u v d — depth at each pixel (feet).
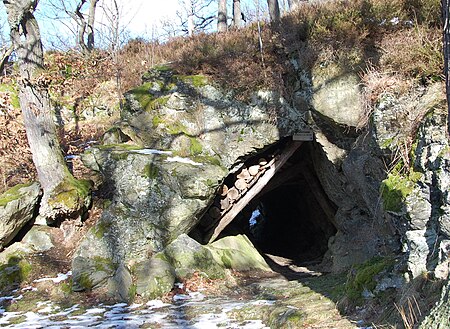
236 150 30.40
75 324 20.43
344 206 30.96
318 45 28.25
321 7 31.53
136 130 31.19
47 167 30.66
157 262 26.53
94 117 41.22
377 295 16.65
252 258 34.37
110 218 27.99
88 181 32.55
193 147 29.91
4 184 33.04
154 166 28.32
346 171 26.20
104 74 43.19
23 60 30.91
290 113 29.66
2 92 35.22
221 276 28.27
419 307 13.28
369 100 22.98
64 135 38.78
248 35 33.53
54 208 29.37
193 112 30.99
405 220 16.43
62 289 25.45
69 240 29.91
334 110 26.89
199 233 32.30
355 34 26.84
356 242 29.17
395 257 17.93
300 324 16.98
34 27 31.45
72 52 45.91
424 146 16.61
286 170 36.58
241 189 32.30
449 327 10.16
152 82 32.45
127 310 22.94
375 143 20.94
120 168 28.58
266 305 21.09
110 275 26.03
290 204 50.65
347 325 15.71
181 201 27.89
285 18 33.22
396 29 26.03
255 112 30.27
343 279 25.25
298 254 47.24
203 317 20.66
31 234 29.43
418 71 21.39
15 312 22.98
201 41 36.01
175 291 25.81
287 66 30.14
